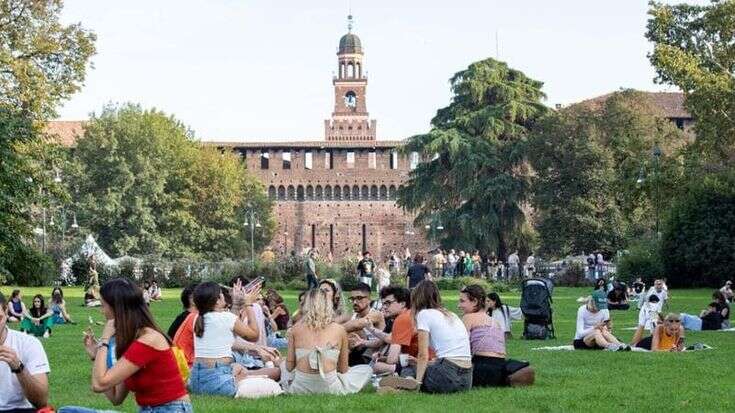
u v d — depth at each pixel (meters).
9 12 55.12
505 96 93.38
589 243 89.75
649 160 72.31
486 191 89.12
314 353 16.00
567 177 91.38
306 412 14.45
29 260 46.91
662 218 70.94
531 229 91.88
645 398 16.19
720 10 67.31
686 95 67.00
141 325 10.55
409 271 43.28
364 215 143.00
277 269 70.88
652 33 69.88
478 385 17.42
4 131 43.62
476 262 78.94
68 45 56.16
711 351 23.97
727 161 70.75
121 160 102.38
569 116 94.38
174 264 73.69
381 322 19.86
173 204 106.62
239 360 18.39
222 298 16.42
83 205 101.00
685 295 56.69
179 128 113.31
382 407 14.91
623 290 43.34
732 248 65.69
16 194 44.09
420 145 93.25
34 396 11.17
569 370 20.06
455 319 16.70
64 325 35.56
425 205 94.31
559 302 50.44
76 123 141.25
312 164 143.12
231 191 110.12
